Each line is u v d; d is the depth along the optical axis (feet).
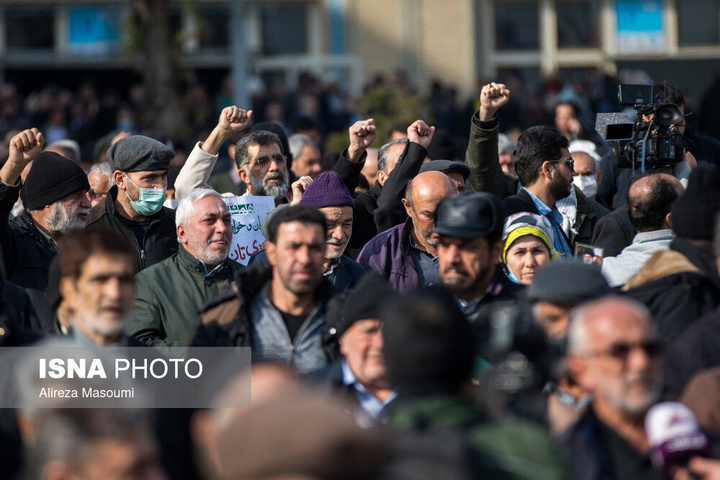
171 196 89.15
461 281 53.11
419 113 152.46
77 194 67.87
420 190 63.21
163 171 72.74
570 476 33.58
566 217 75.72
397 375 34.86
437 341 34.47
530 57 259.60
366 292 46.75
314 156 101.09
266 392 34.91
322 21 251.39
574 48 258.78
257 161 77.10
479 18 252.01
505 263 60.08
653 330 39.04
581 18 258.16
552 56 259.19
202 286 62.90
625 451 39.60
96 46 253.03
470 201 52.95
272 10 250.16
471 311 54.39
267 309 52.85
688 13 257.75
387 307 36.55
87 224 73.05
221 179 103.55
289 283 51.42
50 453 31.86
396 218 72.49
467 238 52.34
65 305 48.62
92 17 252.62
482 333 39.99
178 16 230.48
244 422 27.55
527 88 225.35
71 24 252.21
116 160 72.43
